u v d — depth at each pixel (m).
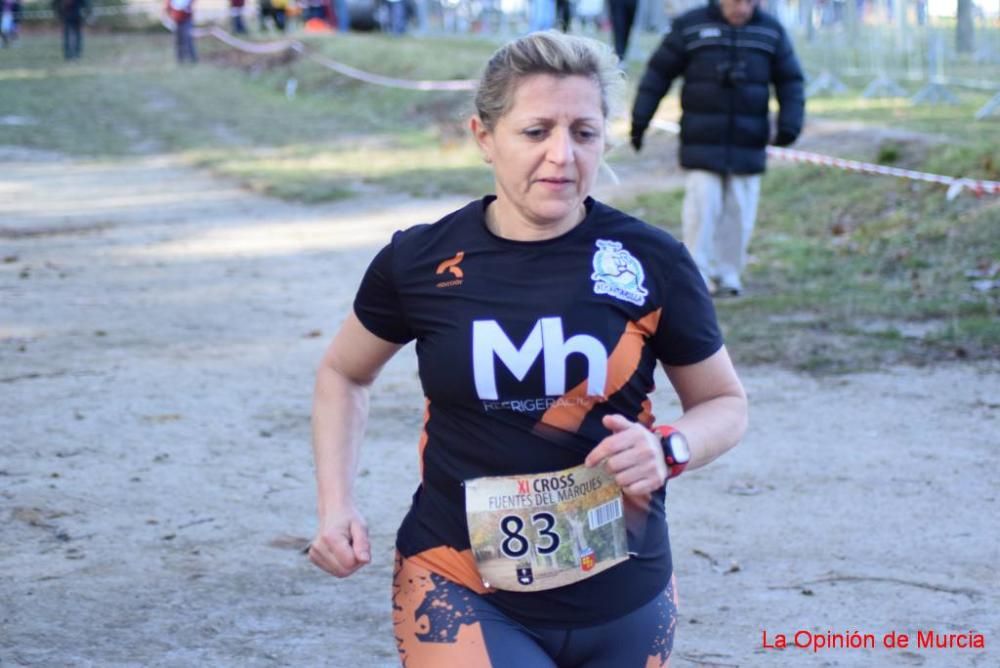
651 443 3.61
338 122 34.75
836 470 8.93
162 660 6.25
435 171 26.02
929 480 8.68
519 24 50.91
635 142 14.36
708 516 8.14
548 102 3.73
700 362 3.93
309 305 14.88
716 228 14.34
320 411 4.23
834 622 6.64
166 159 30.22
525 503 3.79
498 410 3.78
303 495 8.61
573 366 3.76
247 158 29.41
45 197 24.42
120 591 7.06
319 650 6.38
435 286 3.87
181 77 46.16
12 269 17.08
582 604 3.83
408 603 3.94
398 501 8.48
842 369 11.51
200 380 11.55
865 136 21.67
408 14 56.75
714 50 13.87
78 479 8.88
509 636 3.82
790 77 14.05
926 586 7.05
